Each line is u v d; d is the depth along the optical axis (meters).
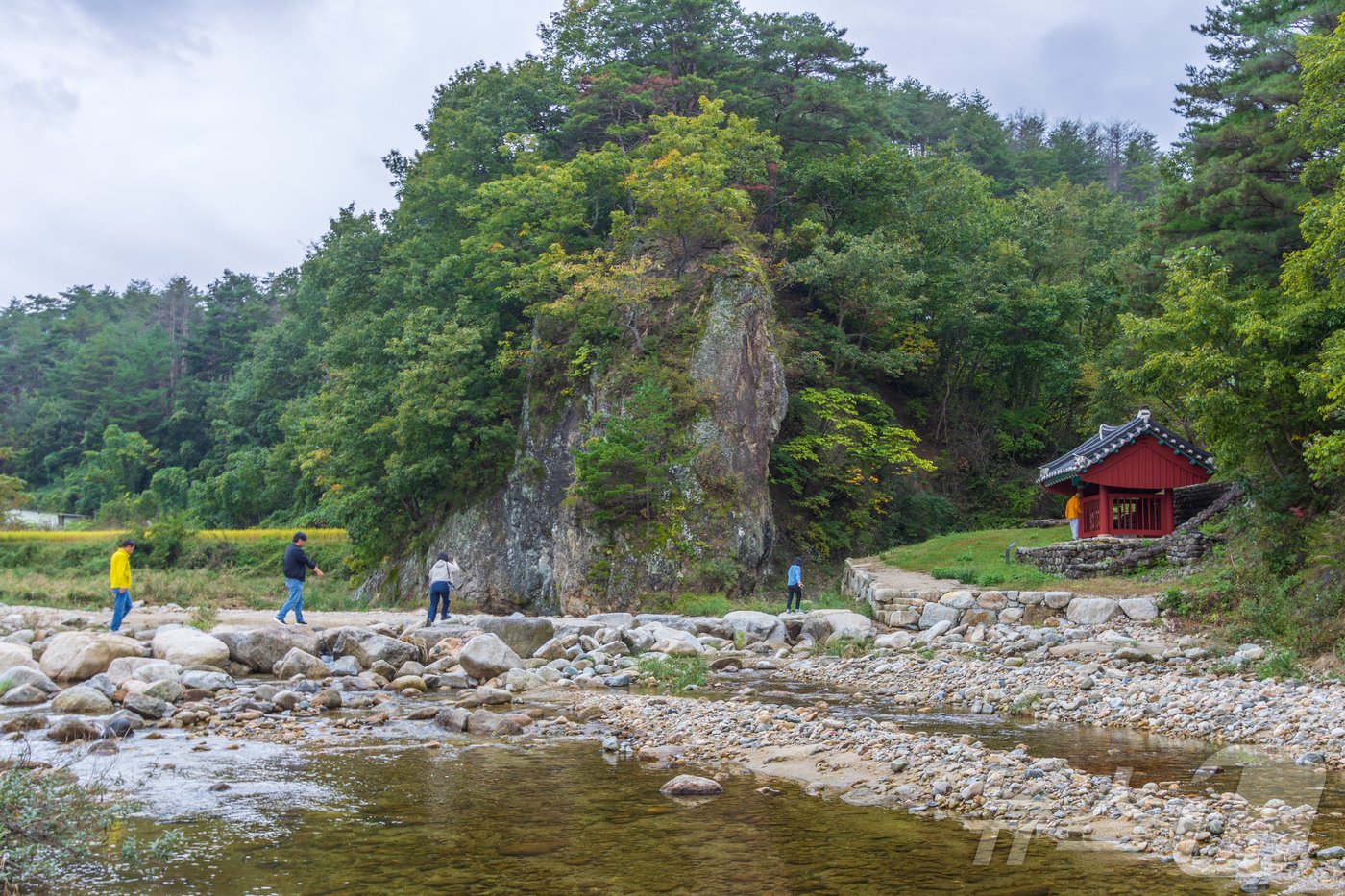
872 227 47.84
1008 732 13.66
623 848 8.23
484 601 39.00
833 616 25.11
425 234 47.91
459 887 7.27
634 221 41.22
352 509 43.75
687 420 35.50
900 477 45.56
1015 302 48.78
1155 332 23.98
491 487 40.91
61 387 110.19
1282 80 28.47
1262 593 20.70
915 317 49.38
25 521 81.06
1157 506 29.20
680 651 21.62
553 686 17.91
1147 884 7.29
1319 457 18.66
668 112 46.62
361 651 18.89
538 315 41.31
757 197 45.94
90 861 7.71
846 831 8.71
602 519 34.31
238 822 8.87
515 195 41.88
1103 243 62.03
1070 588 25.17
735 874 7.59
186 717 13.23
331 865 7.74
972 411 51.22
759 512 35.56
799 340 42.72
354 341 45.78
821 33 50.84
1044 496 47.31
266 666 17.89
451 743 12.47
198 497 78.44
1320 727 13.09
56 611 24.80
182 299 144.12
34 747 11.44
